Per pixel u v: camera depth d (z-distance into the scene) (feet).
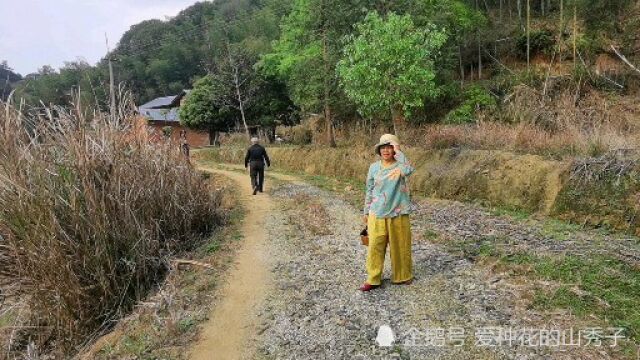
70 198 20.83
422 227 27.58
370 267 18.47
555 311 15.12
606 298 15.58
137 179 25.62
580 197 25.86
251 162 45.88
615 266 18.45
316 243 26.81
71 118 22.56
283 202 40.83
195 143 134.10
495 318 15.17
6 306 20.45
